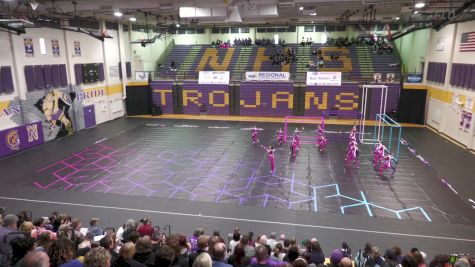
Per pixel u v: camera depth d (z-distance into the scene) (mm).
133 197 16547
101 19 31875
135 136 27875
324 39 45812
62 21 27125
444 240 12852
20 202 15969
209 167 20688
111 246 7438
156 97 36938
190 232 13375
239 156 22750
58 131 27281
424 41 33531
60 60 27391
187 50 45250
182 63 43344
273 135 28172
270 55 42500
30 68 24312
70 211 15133
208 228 13703
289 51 41312
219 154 23172
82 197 16531
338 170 20250
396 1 19781
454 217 14625
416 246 12438
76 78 29094
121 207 15508
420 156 22750
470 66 24219
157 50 44188
